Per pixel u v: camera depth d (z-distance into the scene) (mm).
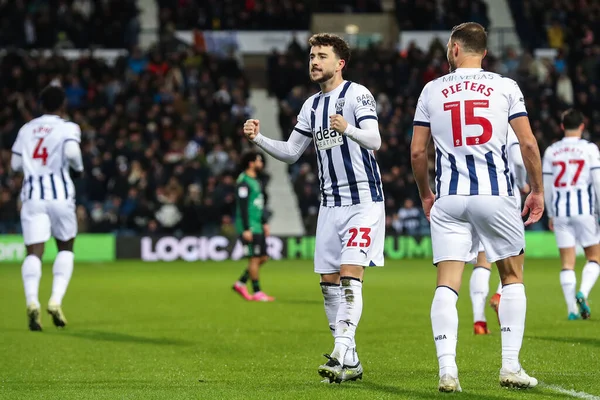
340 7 73188
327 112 14062
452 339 12414
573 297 23234
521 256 12781
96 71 62844
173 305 28234
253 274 29875
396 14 73000
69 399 12117
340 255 14188
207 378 14570
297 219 62125
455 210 12531
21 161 21828
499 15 76875
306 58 66062
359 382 13555
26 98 60656
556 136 59250
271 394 12328
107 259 53062
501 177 12484
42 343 19312
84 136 57250
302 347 18625
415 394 12234
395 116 59188
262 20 71375
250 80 70938
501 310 12773
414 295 31094
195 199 53312
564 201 23094
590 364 15680
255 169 29922
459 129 12562
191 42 70625
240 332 21328
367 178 13898
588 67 66812
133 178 53969
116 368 15859
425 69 63969
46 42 67875
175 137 58281
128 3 69688
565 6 73438
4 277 40406
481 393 12242
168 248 53375
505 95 12570
